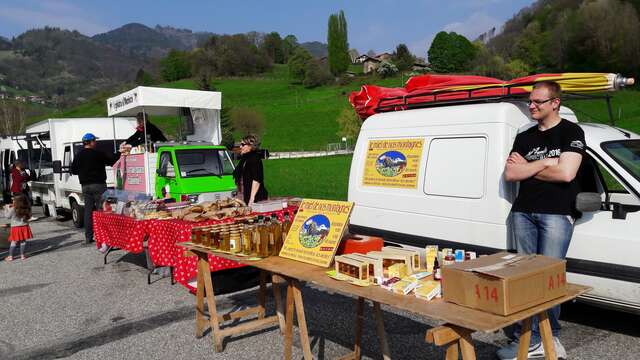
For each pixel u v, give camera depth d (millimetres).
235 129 72000
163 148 10102
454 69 123250
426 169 5602
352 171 6520
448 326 2688
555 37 83812
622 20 75250
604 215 4617
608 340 4773
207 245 4680
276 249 4125
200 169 10086
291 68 123250
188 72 141375
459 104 5711
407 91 6664
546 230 4004
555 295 2912
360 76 132375
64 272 8305
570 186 4008
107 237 8070
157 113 11992
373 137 6336
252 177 7914
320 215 3955
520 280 2693
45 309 6465
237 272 6742
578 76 5207
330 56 139125
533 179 4086
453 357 2746
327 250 3684
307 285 6961
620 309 4582
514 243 4785
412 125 5879
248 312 5336
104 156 10562
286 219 4426
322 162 42188
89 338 5414
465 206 5156
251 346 4984
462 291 2811
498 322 2553
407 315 5648
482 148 5102
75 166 10398
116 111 11812
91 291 7152
